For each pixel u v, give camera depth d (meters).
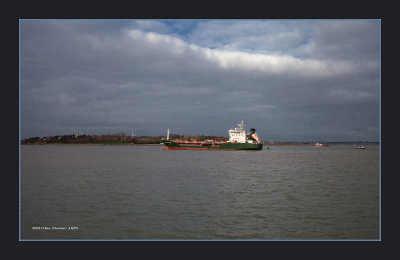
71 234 22.20
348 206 30.77
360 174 58.53
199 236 21.78
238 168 70.75
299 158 116.81
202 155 138.12
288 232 22.81
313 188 41.38
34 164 84.19
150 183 45.53
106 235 22.05
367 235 22.23
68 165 80.25
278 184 44.81
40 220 25.55
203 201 32.66
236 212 28.17
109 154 154.62
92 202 32.19
